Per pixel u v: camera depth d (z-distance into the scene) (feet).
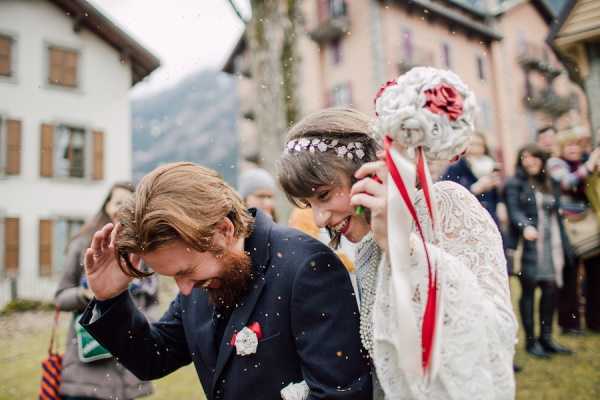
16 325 28.55
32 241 46.96
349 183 4.31
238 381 4.24
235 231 4.28
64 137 49.70
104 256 4.62
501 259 3.85
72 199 49.16
